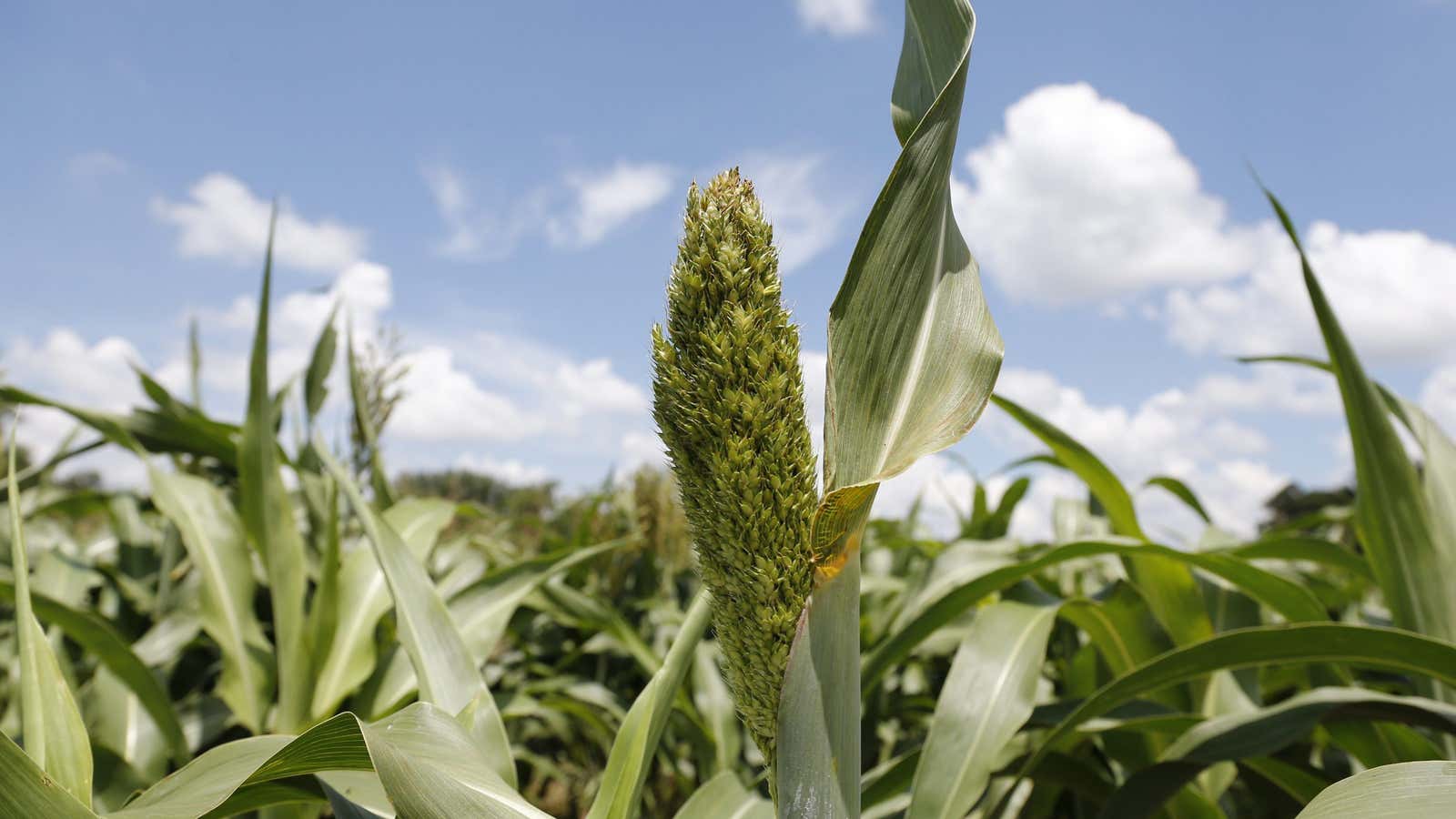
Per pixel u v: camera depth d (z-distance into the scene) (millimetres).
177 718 895
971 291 401
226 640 998
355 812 462
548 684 1264
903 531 2104
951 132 388
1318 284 696
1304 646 582
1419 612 686
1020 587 835
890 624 1192
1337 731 697
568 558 1062
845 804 350
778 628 359
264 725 994
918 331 390
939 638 1117
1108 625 856
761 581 354
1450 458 772
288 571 969
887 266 386
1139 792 650
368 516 654
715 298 351
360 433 1343
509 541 2131
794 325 363
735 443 346
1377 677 933
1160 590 842
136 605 1366
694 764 1471
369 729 374
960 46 396
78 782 430
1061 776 773
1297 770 695
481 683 590
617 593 1777
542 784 1605
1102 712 647
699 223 354
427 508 1334
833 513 358
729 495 349
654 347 357
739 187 360
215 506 1085
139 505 1541
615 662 1689
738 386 348
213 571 1026
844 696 360
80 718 443
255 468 969
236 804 470
